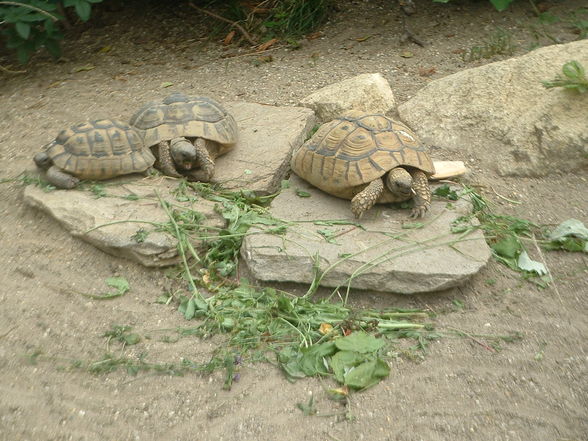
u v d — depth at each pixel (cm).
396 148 189
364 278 182
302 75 237
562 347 176
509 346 177
